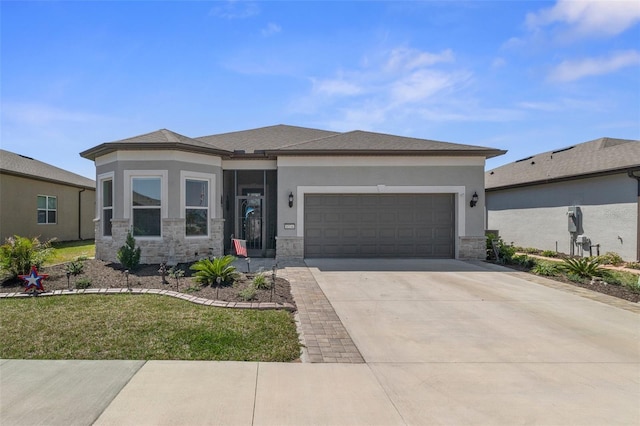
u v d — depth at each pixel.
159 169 10.43
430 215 12.37
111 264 9.94
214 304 5.93
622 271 10.60
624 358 4.19
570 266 9.38
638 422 2.91
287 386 3.44
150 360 3.93
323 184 12.03
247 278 8.09
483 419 2.93
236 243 9.45
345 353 4.27
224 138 15.88
